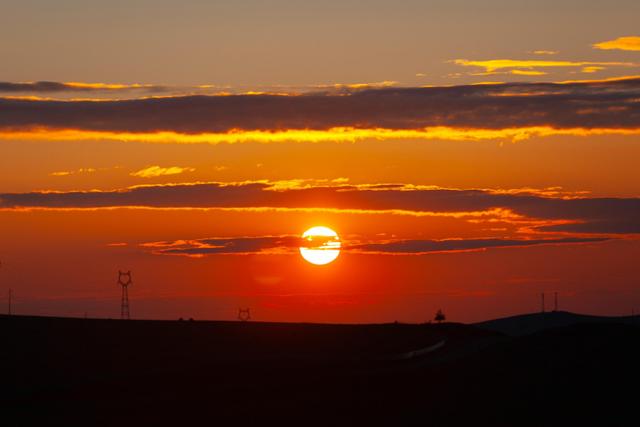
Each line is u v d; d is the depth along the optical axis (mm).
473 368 165000
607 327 173125
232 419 149000
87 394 171500
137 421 151250
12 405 168125
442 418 145500
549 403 148875
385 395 156750
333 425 144125
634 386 151500
